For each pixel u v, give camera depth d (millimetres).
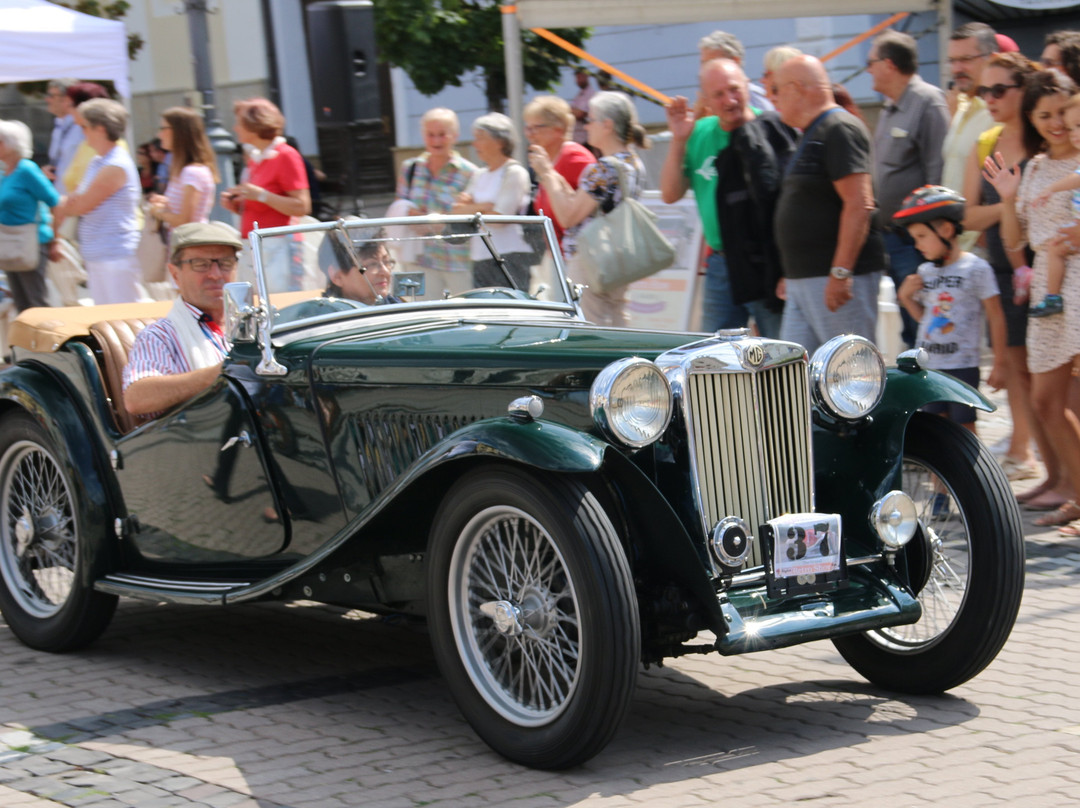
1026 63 8180
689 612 4688
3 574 6605
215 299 6375
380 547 5199
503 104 19594
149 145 16156
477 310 6199
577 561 4340
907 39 9047
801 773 4508
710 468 4836
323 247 5930
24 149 11633
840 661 5887
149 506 6211
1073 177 7453
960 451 5188
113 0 21172
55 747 5008
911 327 9008
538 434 4422
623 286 8680
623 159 8820
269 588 5379
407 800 4359
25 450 6609
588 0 11430
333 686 5703
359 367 5387
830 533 4934
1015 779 4379
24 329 6785
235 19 22641
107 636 6672
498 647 4875
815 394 5141
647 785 4438
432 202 9555
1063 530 7816
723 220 8523
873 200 7539
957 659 5137
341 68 11602
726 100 8320
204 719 5285
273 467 5766
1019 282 8312
